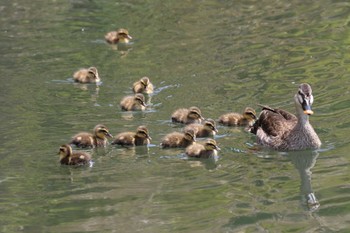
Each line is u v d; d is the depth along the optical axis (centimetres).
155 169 1373
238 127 1596
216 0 2542
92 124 1614
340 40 2062
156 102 1742
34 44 2211
